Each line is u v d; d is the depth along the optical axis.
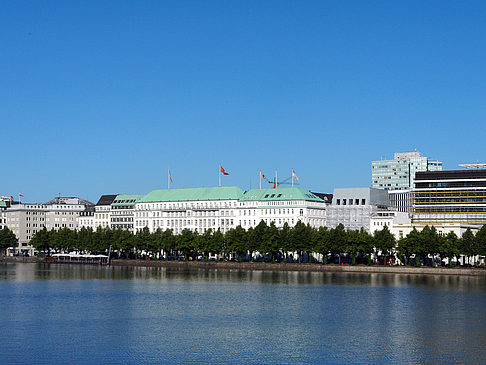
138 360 115.38
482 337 132.88
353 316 156.88
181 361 115.06
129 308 169.62
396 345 126.19
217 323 147.88
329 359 116.56
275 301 182.25
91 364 112.88
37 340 129.38
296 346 125.44
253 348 124.00
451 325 145.25
